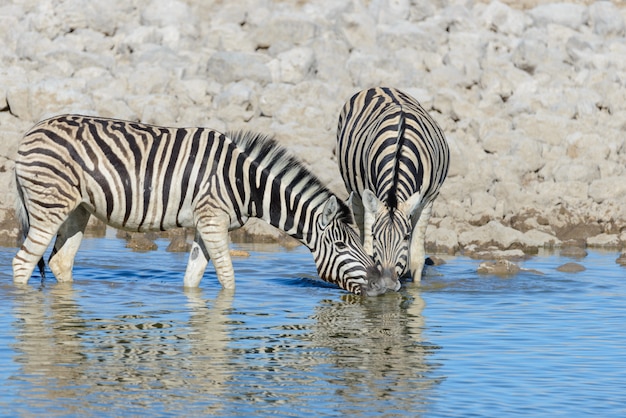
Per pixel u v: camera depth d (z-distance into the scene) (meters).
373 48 72.56
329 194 37.69
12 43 71.88
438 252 48.62
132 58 70.75
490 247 49.28
